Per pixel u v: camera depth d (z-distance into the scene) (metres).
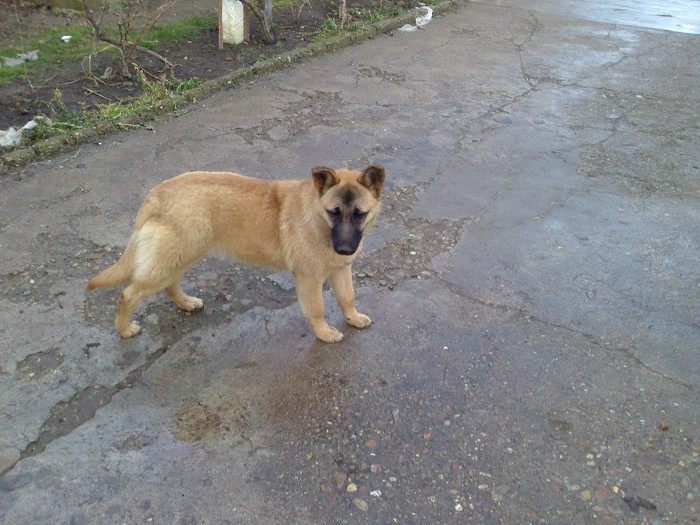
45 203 2.16
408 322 1.75
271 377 1.56
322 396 1.51
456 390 1.53
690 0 6.48
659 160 2.68
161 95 2.90
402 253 2.03
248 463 1.34
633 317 1.78
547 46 4.34
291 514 1.24
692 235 2.15
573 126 3.01
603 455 1.37
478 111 3.13
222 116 2.89
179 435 1.39
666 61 4.12
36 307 1.70
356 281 1.91
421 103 3.20
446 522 1.24
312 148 2.65
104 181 2.32
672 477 1.33
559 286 1.89
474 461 1.36
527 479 1.32
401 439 1.41
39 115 2.62
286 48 3.79
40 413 1.41
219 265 1.94
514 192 2.39
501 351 1.65
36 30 3.62
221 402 1.48
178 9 4.25
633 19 5.35
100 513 1.22
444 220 2.20
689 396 1.52
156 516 1.22
